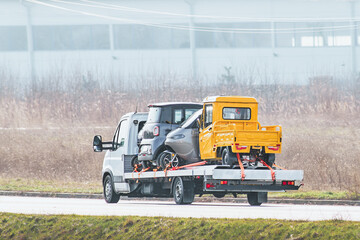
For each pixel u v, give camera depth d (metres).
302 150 88.19
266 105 128.75
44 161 92.44
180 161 59.06
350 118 122.31
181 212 48.94
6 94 138.12
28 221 44.72
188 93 131.88
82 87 146.12
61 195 72.38
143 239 39.66
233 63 189.25
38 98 131.00
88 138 105.88
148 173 60.31
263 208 53.84
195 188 57.12
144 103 125.88
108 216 43.75
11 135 104.38
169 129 60.66
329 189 71.62
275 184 54.22
